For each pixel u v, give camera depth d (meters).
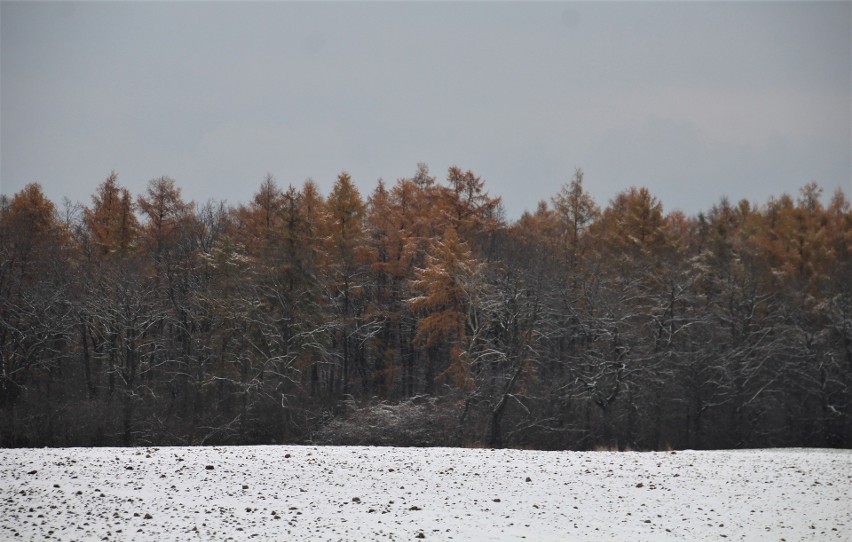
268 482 35.31
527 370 92.31
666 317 100.00
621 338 94.19
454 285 92.44
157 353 99.19
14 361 91.00
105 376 94.50
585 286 99.12
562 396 93.94
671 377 97.62
